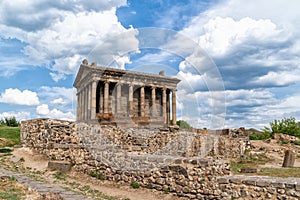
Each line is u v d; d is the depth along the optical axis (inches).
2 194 261.1
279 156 803.4
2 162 534.6
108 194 364.2
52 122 578.2
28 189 300.2
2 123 1520.7
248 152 806.5
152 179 377.1
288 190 264.8
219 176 323.3
